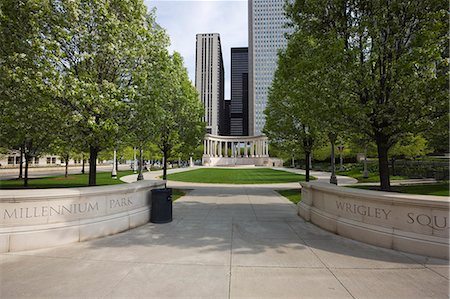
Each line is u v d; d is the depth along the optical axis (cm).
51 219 570
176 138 1702
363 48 854
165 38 1097
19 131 1038
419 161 2902
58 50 720
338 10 920
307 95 962
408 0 739
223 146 12900
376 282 393
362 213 611
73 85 715
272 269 440
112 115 902
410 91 727
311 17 1014
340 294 356
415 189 1141
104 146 975
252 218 852
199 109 1884
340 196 675
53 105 770
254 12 11975
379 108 779
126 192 721
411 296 351
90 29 852
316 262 473
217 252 524
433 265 458
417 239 513
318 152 4625
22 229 532
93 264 458
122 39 870
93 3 822
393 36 764
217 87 14612
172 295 350
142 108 935
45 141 1534
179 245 568
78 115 762
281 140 1689
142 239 613
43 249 536
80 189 634
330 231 687
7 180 2152
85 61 859
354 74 788
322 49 898
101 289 366
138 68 926
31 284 380
